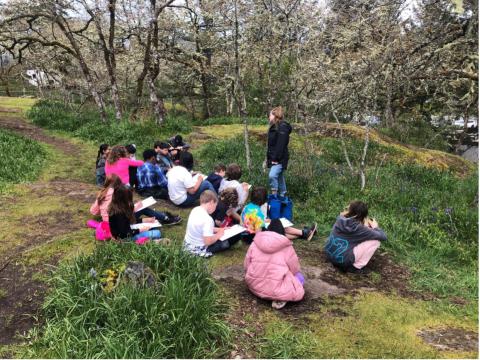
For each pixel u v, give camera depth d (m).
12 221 6.51
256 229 5.69
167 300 3.80
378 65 9.61
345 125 14.25
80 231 6.16
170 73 21.59
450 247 6.21
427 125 19.23
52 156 10.77
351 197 8.04
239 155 10.95
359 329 4.11
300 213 7.40
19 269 5.10
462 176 12.49
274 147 7.21
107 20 15.66
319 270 5.33
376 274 5.27
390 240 6.21
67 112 16.70
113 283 4.13
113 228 5.31
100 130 13.14
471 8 11.83
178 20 17.42
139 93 15.37
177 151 9.12
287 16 11.12
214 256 5.45
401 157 12.73
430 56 13.02
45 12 13.35
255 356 3.67
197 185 7.20
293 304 4.50
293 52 12.09
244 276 4.89
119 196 5.26
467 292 5.08
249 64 16.06
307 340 3.89
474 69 12.95
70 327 3.69
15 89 33.69
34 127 14.20
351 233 5.25
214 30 16.48
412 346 3.87
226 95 20.92
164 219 6.47
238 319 4.16
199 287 4.12
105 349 3.45
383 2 11.15
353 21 11.31
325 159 11.77
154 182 7.70
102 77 21.14
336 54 11.73
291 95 13.69
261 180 8.55
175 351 3.54
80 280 4.14
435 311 4.55
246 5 11.35
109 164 7.59
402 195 8.12
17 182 8.44
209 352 3.64
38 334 3.96
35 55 17.84
